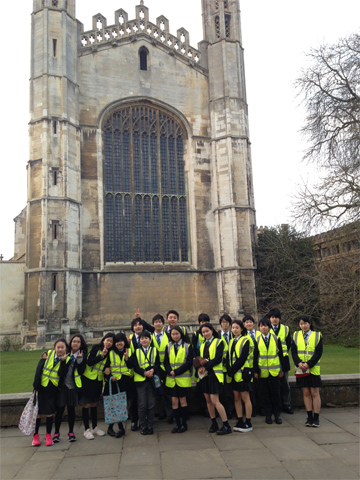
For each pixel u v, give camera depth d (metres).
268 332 9.22
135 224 29.38
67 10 28.72
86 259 27.09
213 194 31.16
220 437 8.09
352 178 21.09
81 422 9.43
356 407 9.98
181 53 32.56
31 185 26.31
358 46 23.12
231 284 29.27
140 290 28.20
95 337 26.00
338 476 6.15
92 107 29.11
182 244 30.50
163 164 31.00
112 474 6.48
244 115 32.12
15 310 27.08
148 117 31.05
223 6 33.16
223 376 8.49
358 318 20.42
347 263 21.41
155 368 8.51
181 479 6.21
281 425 8.74
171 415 9.22
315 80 24.64
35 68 27.50
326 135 23.83
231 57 32.62
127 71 30.64
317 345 8.59
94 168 28.36
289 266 27.58
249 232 30.08
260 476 6.22
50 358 8.12
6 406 9.15
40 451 7.60
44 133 26.17
